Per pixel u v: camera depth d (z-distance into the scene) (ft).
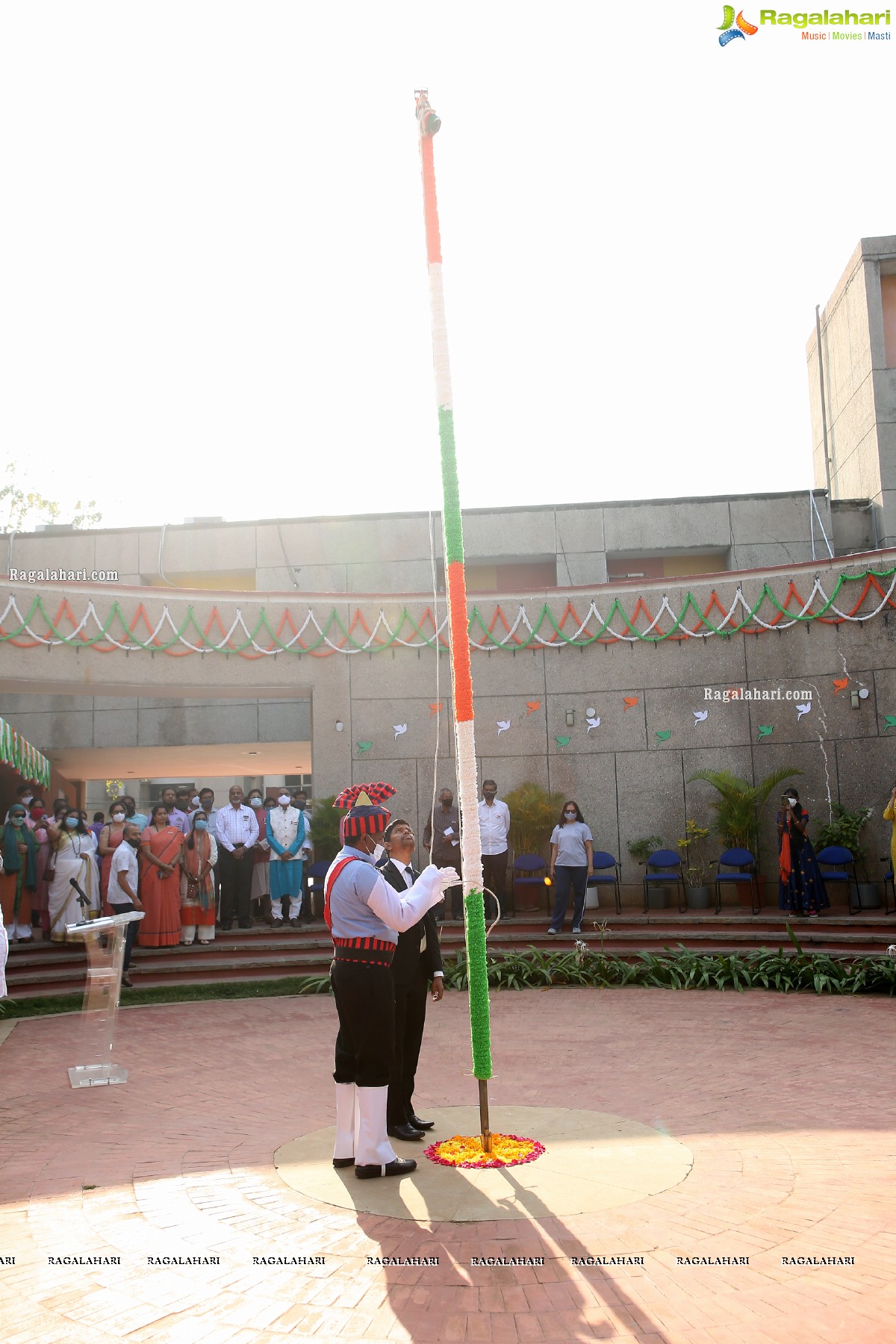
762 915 42.29
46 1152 18.86
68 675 45.70
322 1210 15.46
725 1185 16.03
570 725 49.19
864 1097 21.36
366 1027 16.98
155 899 39.96
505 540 65.16
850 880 42.32
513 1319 11.92
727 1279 12.76
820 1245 13.70
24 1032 31.04
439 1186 16.29
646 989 36.32
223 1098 22.81
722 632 48.16
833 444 72.49
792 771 45.06
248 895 44.09
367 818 17.95
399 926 16.98
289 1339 11.62
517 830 47.39
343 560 65.57
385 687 49.52
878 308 65.10
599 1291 12.54
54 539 66.64
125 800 40.75
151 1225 15.02
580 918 42.34
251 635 48.65
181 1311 12.34
